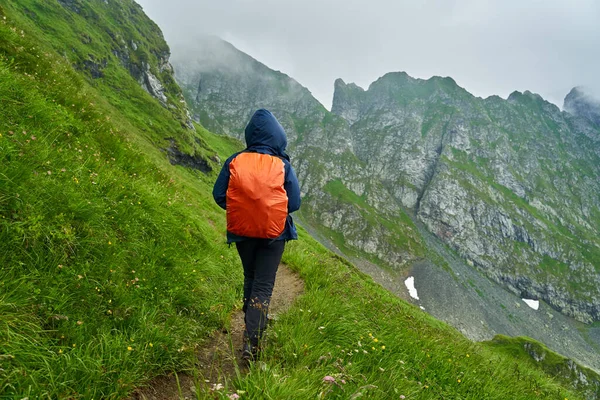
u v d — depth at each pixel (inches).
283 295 266.1
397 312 265.3
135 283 158.9
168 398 117.1
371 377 136.9
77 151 234.5
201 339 156.6
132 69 4360.2
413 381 151.0
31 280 120.4
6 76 234.7
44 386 92.5
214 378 132.3
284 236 157.9
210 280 229.3
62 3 3937.0
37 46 485.7
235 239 150.8
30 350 97.9
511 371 253.8
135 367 115.0
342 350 154.3
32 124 218.5
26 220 133.6
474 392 176.7
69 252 142.9
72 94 381.1
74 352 107.3
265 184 143.3
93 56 3262.8
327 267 340.5
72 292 129.3
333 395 119.6
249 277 172.6
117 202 207.3
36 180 153.0
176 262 202.4
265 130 159.5
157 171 421.7
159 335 132.8
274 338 157.9
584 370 2746.1
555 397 249.3
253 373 120.2
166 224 240.8
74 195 165.2
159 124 3009.4
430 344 209.3
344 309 205.0
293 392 108.1
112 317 133.6
